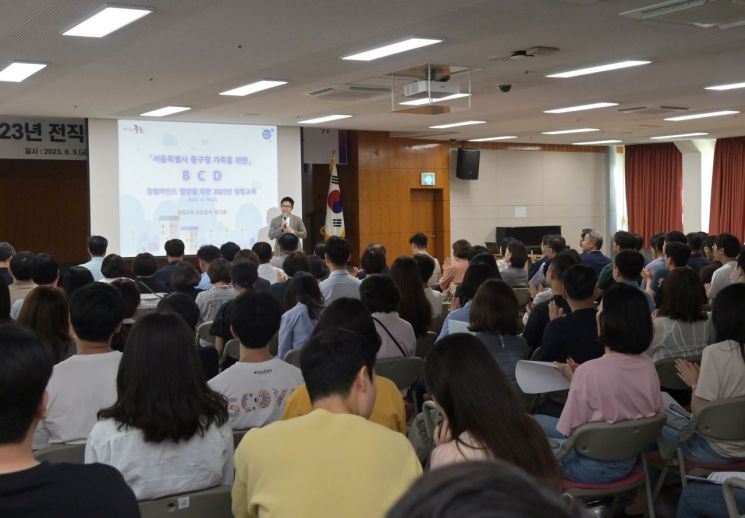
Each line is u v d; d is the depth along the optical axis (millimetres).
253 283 5047
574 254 6629
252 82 7969
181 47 6199
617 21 5445
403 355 4027
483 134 13672
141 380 2143
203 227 11594
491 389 1911
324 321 3061
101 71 7242
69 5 4875
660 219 16594
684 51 6598
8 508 1341
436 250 14805
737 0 4559
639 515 3691
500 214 15430
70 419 2650
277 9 5027
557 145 16125
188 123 11422
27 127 11164
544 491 532
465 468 554
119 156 10992
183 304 4090
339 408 1894
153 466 2150
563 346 3635
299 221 10805
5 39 5828
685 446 3297
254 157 11938
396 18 5301
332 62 6918
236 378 2791
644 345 2920
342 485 1636
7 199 14281
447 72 7469
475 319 3781
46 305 3531
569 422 2900
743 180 15203
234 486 1812
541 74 7664
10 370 1390
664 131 13664
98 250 7320
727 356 3143
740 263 5121
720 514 2652
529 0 4848
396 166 13914
